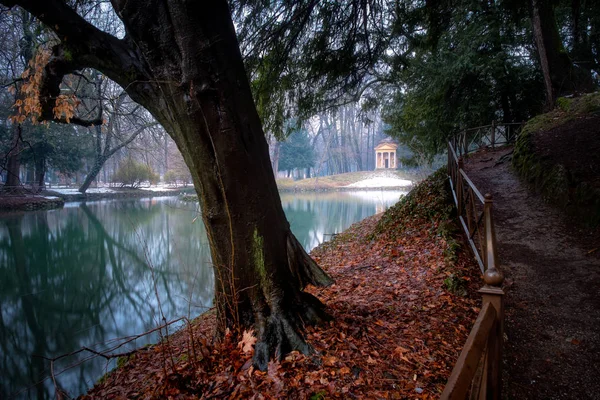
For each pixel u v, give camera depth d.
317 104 8.24
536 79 12.30
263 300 3.43
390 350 3.29
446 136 13.23
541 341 3.55
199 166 3.21
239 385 2.93
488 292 2.12
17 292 10.84
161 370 3.80
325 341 3.30
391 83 13.23
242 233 3.33
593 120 8.22
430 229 7.20
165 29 2.91
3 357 6.91
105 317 8.77
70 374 6.27
